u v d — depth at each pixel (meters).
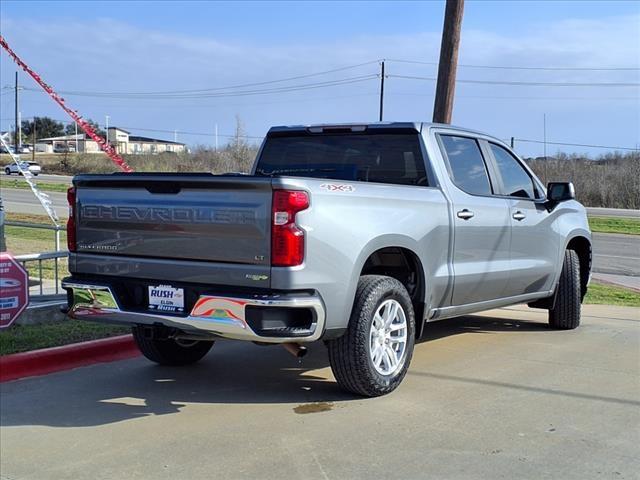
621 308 9.94
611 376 6.22
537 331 8.26
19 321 7.12
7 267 6.58
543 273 7.55
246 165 54.66
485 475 4.05
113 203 5.30
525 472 4.10
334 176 6.74
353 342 5.16
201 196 4.88
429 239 5.85
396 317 5.53
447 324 8.69
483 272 6.54
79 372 6.25
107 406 5.31
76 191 5.56
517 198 7.16
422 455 4.35
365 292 5.19
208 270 4.84
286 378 6.11
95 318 5.40
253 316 4.64
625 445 4.55
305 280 4.68
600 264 16.58
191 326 4.87
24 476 4.07
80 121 9.41
